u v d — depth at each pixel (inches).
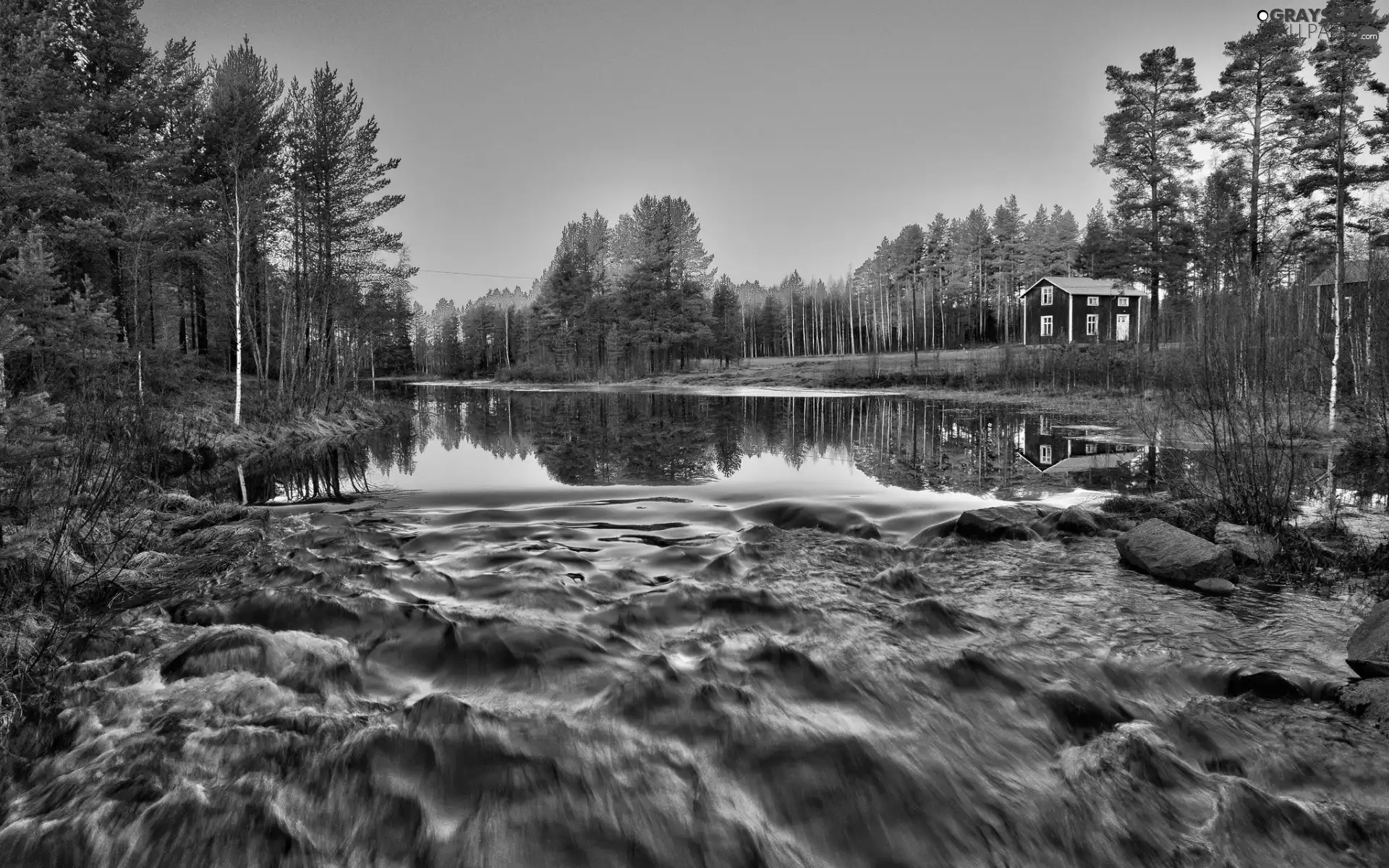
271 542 290.2
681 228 2687.0
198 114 887.1
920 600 207.2
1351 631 191.8
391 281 1400.1
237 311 708.7
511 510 354.9
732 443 647.8
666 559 262.1
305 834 113.3
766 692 156.8
